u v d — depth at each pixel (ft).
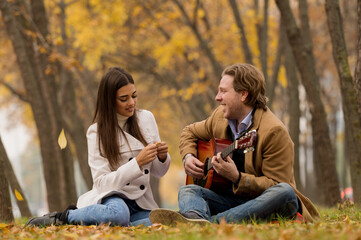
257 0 60.13
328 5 31.68
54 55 45.73
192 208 17.53
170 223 16.74
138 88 88.43
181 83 80.69
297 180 46.60
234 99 18.78
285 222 16.16
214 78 66.59
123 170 18.56
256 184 17.35
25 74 44.09
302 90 75.15
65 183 47.93
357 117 30.40
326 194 39.93
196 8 58.95
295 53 39.42
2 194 25.63
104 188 18.74
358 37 24.84
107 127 19.35
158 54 65.00
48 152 46.78
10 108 91.76
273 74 52.08
